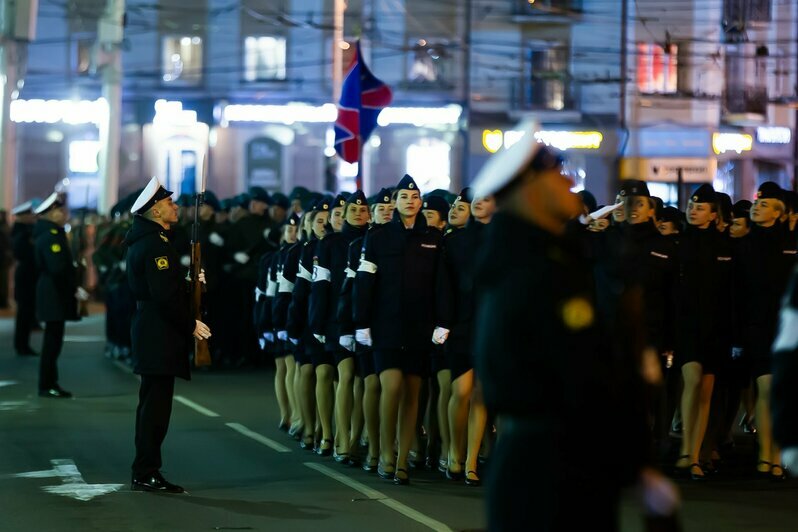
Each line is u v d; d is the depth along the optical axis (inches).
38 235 1206.3
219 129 3134.8
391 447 809.5
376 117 1366.9
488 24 3046.3
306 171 3166.8
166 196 757.9
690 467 837.8
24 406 1146.0
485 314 356.8
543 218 357.7
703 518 699.4
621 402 345.1
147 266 745.0
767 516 705.6
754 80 3070.9
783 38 3063.5
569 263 350.0
